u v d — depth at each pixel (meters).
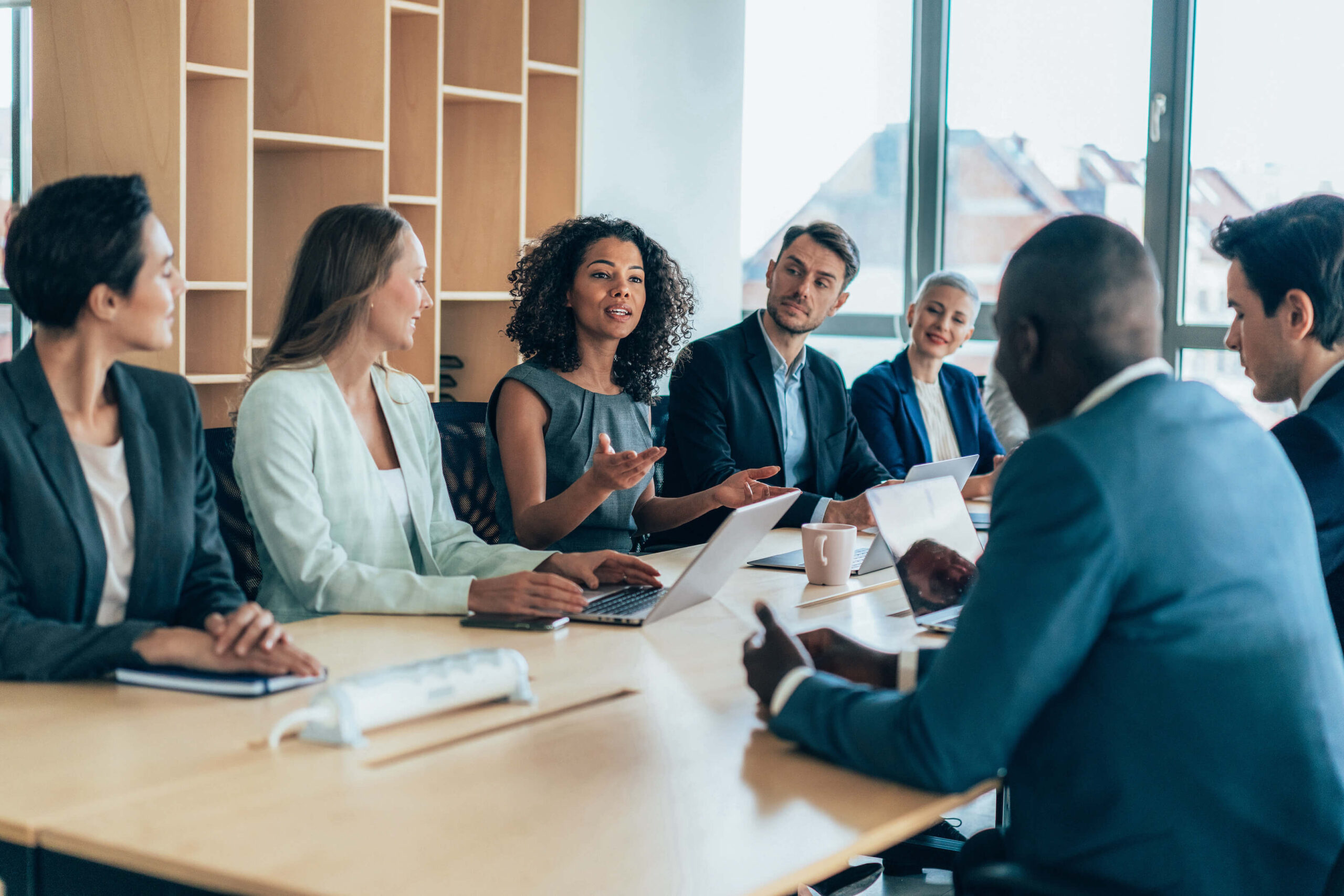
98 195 1.56
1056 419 1.30
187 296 3.80
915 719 1.17
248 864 1.01
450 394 4.71
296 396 2.07
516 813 1.13
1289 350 1.94
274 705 1.45
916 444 3.91
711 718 1.44
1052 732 1.20
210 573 1.76
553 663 1.66
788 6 5.62
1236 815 1.17
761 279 5.81
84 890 1.07
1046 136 5.14
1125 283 1.24
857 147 5.56
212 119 3.69
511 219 4.55
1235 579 1.18
